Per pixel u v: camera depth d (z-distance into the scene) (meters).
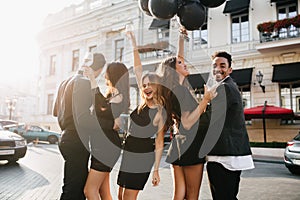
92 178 2.42
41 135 15.98
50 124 20.41
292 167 6.51
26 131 16.14
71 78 2.68
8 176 5.77
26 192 4.46
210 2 2.59
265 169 7.54
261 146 11.28
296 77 11.20
